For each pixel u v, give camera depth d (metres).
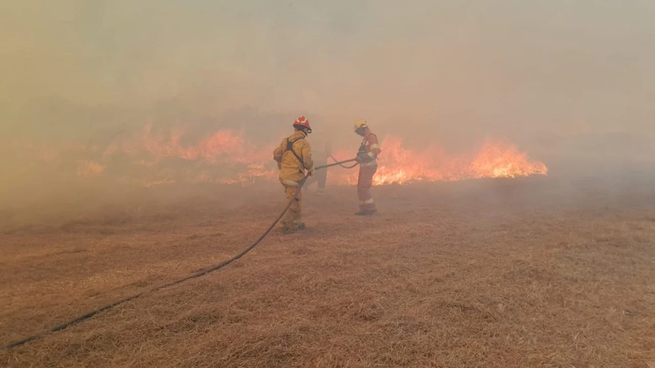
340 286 3.37
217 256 4.33
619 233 4.96
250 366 2.23
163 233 5.34
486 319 2.78
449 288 3.28
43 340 2.51
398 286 3.35
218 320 2.78
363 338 2.52
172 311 2.91
